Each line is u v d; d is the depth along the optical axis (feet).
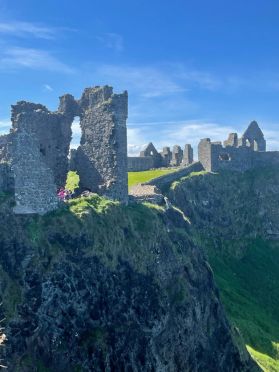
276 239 395.96
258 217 399.44
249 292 330.75
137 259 170.09
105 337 148.56
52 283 143.43
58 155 199.52
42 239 148.87
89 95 203.92
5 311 135.23
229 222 386.52
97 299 151.12
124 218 176.04
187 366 175.42
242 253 372.99
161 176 361.92
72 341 142.51
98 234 159.74
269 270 360.89
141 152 430.61
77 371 139.95
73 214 158.92
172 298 181.37
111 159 195.00
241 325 267.39
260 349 254.06
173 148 442.91
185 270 195.62
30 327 137.08
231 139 454.40
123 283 161.58
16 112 189.26
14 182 156.76
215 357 192.95
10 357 130.93
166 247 188.44
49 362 137.59
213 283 215.31
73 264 149.69
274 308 320.50
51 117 195.72
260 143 495.00
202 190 384.88
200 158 419.54
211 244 368.27
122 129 197.26
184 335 177.88
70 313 144.36
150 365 159.43
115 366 148.05
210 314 202.18
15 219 150.71
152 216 191.42
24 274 142.10
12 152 165.17
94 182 199.82
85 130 203.41
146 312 164.86
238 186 410.31
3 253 144.25
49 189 159.22
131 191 249.55
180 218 241.35
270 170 436.76
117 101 196.03
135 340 157.38
